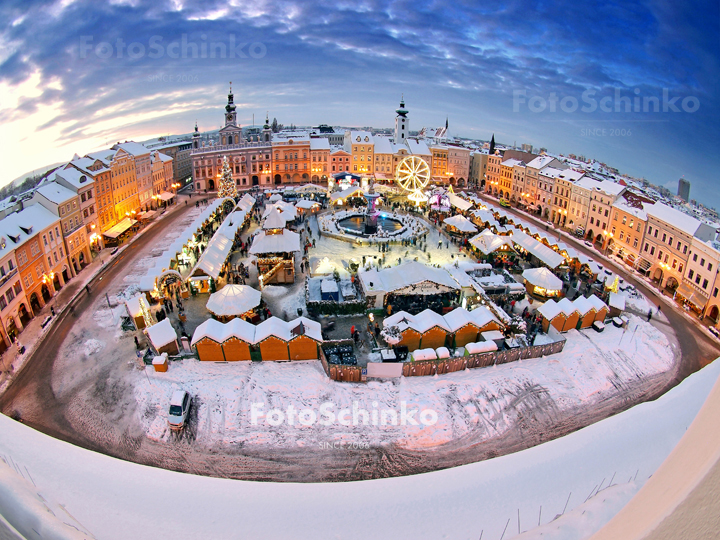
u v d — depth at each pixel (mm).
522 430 36594
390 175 134875
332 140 173625
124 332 49406
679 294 61125
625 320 52281
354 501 20469
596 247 83562
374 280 54812
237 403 37969
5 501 7320
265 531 18016
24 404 38656
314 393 39281
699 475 2805
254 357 43438
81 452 22484
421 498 20312
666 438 23125
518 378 41875
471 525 18078
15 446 21250
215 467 32469
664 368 45438
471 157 138875
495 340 46188
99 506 18531
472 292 57625
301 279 63375
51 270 59062
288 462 32906
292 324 44344
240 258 71875
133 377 41500
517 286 58531
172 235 85000
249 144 129250
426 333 45625
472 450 34469
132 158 91312
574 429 36938
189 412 37031
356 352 45219
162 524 18047
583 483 20203
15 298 49844
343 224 91000
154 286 54375
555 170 101750
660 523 2832
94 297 58750
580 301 51562
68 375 42344
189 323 51250
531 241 71875
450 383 40812
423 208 102812
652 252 69188
